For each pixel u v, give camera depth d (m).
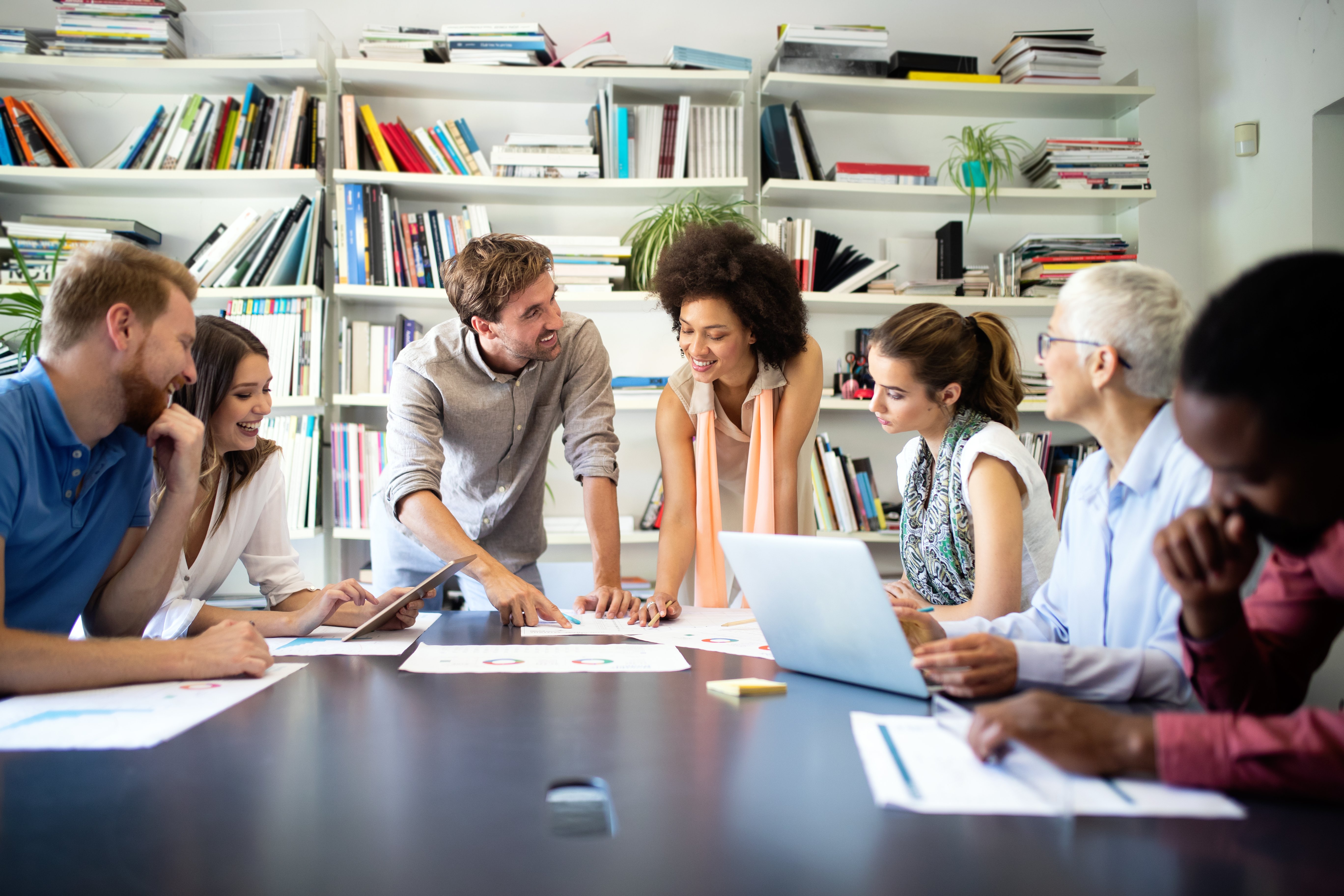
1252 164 3.20
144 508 1.31
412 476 1.70
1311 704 1.36
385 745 0.74
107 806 0.60
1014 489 1.42
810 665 1.02
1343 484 0.58
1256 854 0.51
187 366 1.17
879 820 0.57
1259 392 0.57
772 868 0.50
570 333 1.92
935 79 3.08
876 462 3.29
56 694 0.93
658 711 0.86
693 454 2.01
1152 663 0.87
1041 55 3.11
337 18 3.21
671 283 1.82
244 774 0.67
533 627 1.44
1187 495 0.91
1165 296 0.94
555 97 3.17
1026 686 0.87
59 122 3.09
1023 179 3.33
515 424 1.87
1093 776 0.63
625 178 3.00
